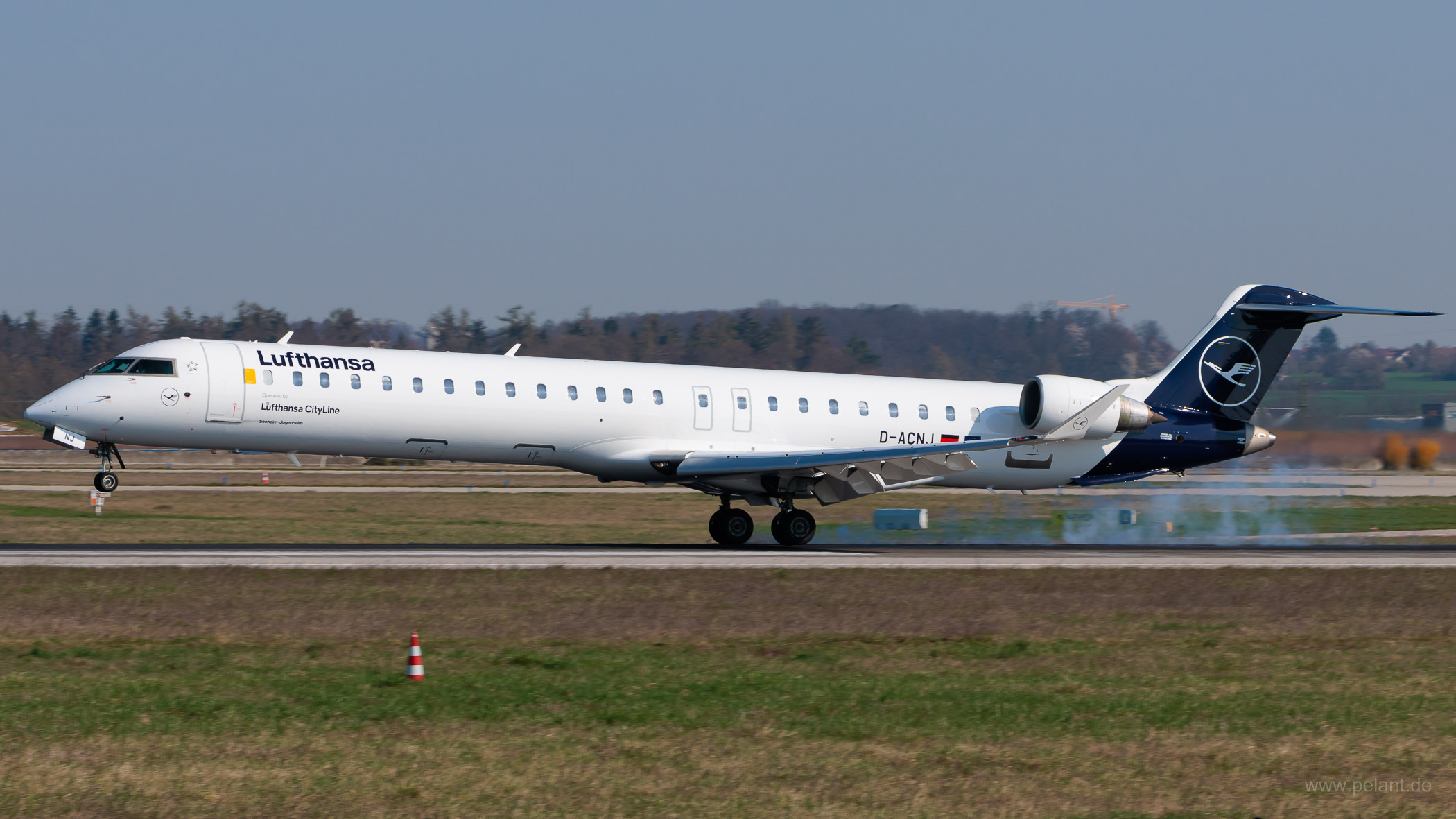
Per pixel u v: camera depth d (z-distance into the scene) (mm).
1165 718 43719
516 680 47625
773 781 35312
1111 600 70688
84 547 80375
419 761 36469
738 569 74250
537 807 32719
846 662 53094
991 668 52594
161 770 35156
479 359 88000
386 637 56125
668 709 43375
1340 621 66812
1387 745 40812
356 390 83312
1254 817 33188
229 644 53906
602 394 88312
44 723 39781
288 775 34969
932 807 33281
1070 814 33031
